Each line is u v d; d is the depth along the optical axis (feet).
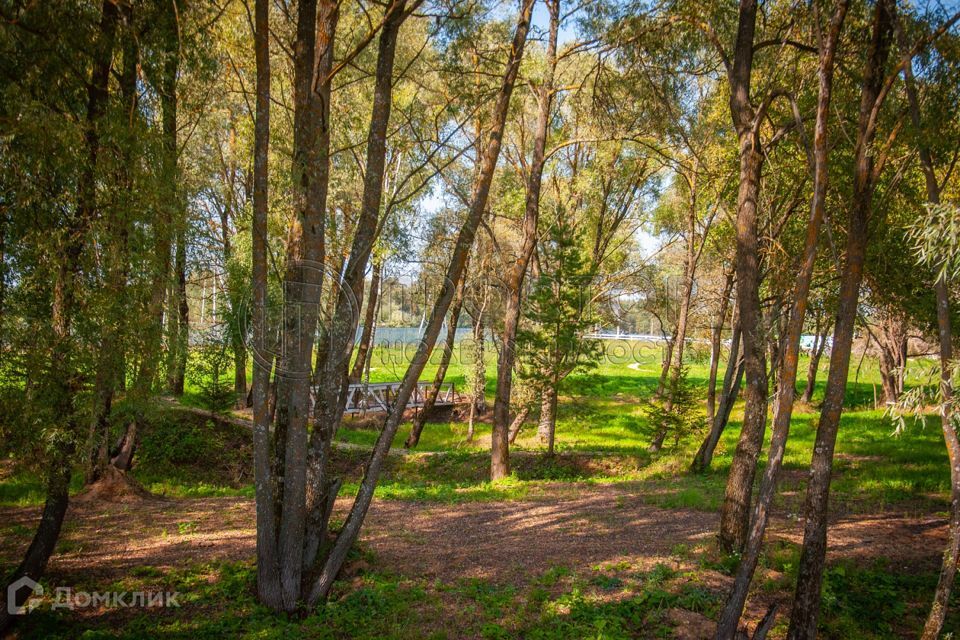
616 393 106.32
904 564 26.03
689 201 62.08
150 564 24.07
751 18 25.59
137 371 21.21
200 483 45.62
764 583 23.17
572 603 21.08
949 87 20.35
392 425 22.41
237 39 41.32
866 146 18.89
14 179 16.72
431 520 33.50
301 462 20.68
